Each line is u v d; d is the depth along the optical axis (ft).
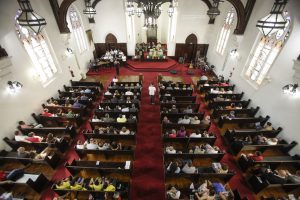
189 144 29.78
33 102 33.14
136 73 58.85
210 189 20.16
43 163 26.43
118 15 60.54
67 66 46.73
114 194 20.08
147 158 28.12
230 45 49.44
